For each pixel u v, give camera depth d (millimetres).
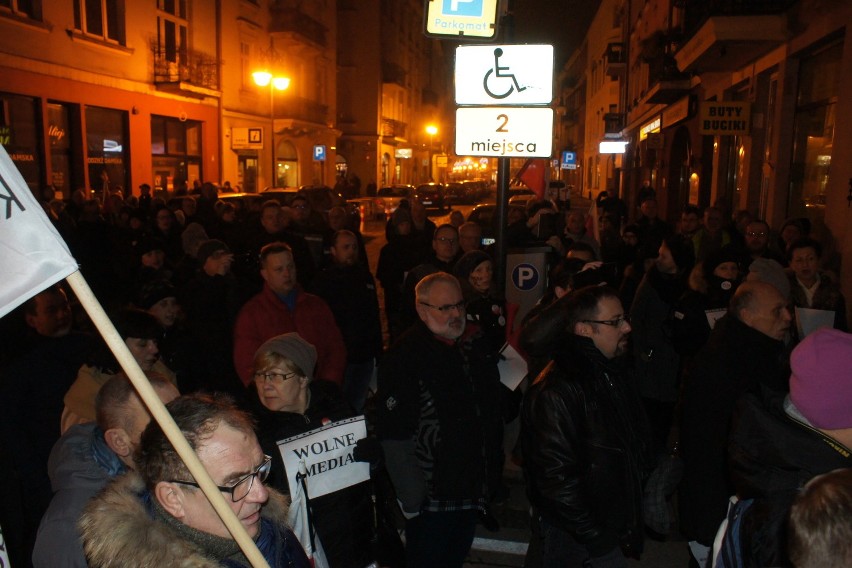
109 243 10062
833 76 9250
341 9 42406
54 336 3695
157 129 21688
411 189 33625
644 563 4277
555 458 2756
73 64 17562
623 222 16234
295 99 30047
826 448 2010
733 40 10492
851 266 8008
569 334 2949
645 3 25688
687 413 3418
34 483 3459
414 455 3213
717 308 4828
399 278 8234
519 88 5668
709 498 3295
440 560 3281
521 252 6902
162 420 1532
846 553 1416
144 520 1641
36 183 16609
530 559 3283
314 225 9820
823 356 2016
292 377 3074
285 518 2029
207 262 5113
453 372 3260
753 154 12266
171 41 22031
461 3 5688
